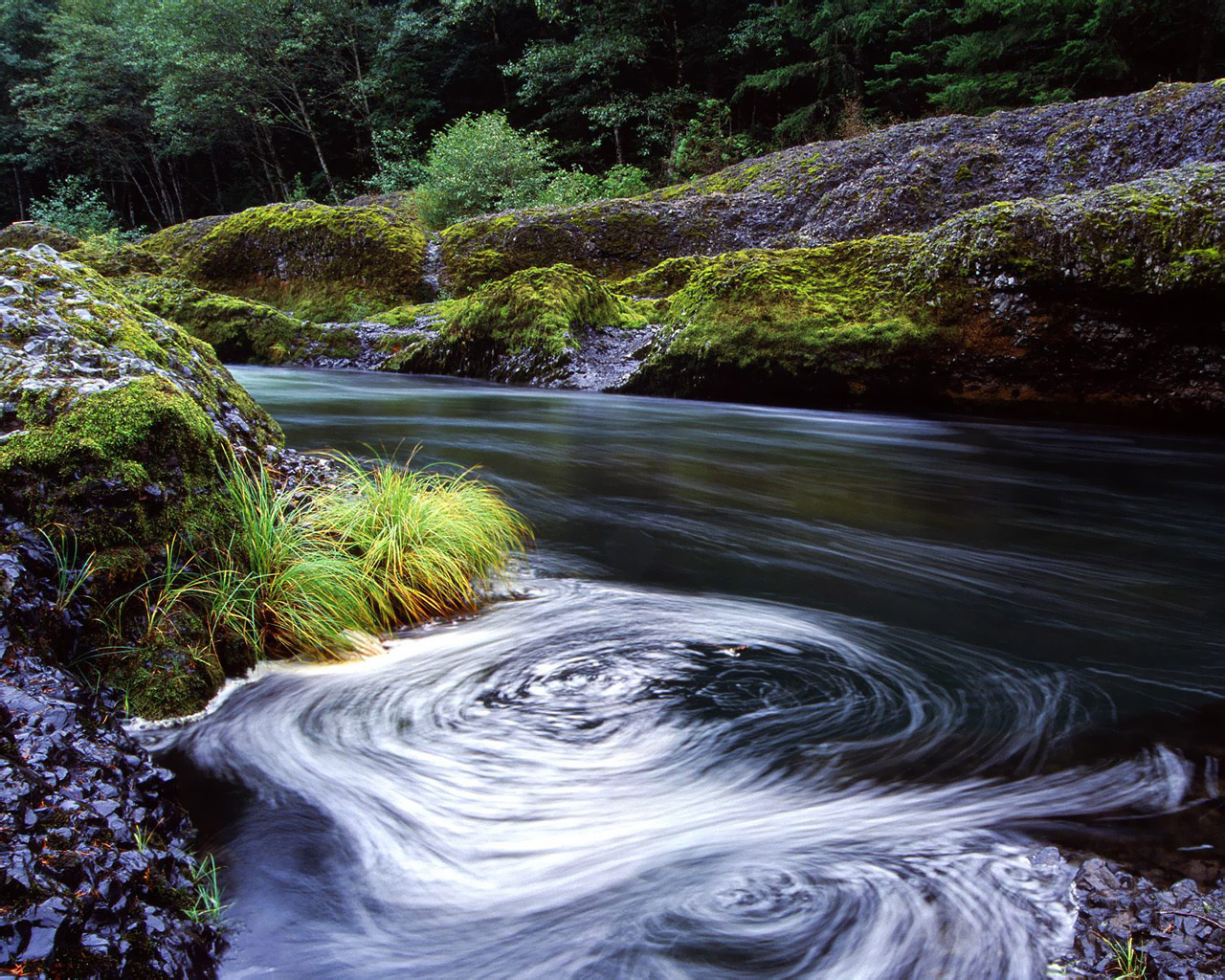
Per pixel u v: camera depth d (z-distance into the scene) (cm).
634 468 668
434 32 2867
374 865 214
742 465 689
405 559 387
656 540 490
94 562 282
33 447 284
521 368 1142
